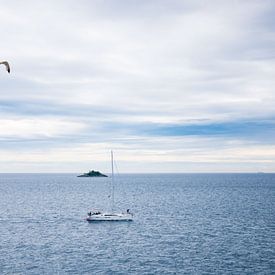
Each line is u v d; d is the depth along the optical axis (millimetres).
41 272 66188
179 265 69938
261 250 81062
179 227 112625
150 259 74500
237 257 75312
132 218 126062
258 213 145125
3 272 66125
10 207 174625
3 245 87938
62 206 179375
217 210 157125
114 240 93625
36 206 179250
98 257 76312
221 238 94688
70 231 107438
